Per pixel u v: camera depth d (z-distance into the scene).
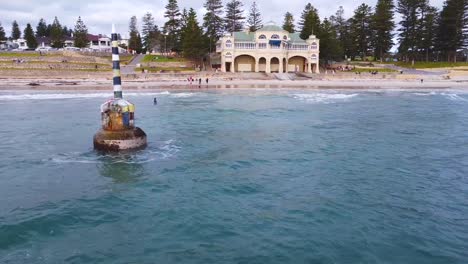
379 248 11.38
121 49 125.25
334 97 56.38
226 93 60.81
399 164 20.88
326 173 19.06
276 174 18.84
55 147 24.33
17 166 20.08
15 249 11.21
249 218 13.48
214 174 18.81
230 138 27.42
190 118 36.47
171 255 10.90
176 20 104.88
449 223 13.30
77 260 10.62
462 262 10.69
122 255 10.90
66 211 14.01
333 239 11.91
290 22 116.62
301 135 28.66
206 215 13.71
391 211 14.25
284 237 12.01
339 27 120.00
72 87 64.00
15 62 79.81
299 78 85.75
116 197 15.55
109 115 23.28
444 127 32.62
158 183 17.41
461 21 103.00
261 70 95.06
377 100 53.09
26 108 41.88
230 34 95.88
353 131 30.48
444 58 118.19
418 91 66.94
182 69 90.19
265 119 36.06
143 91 62.31
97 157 21.97
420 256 10.98
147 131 29.78
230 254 10.94
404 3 107.31
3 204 14.73
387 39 110.12
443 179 18.28
